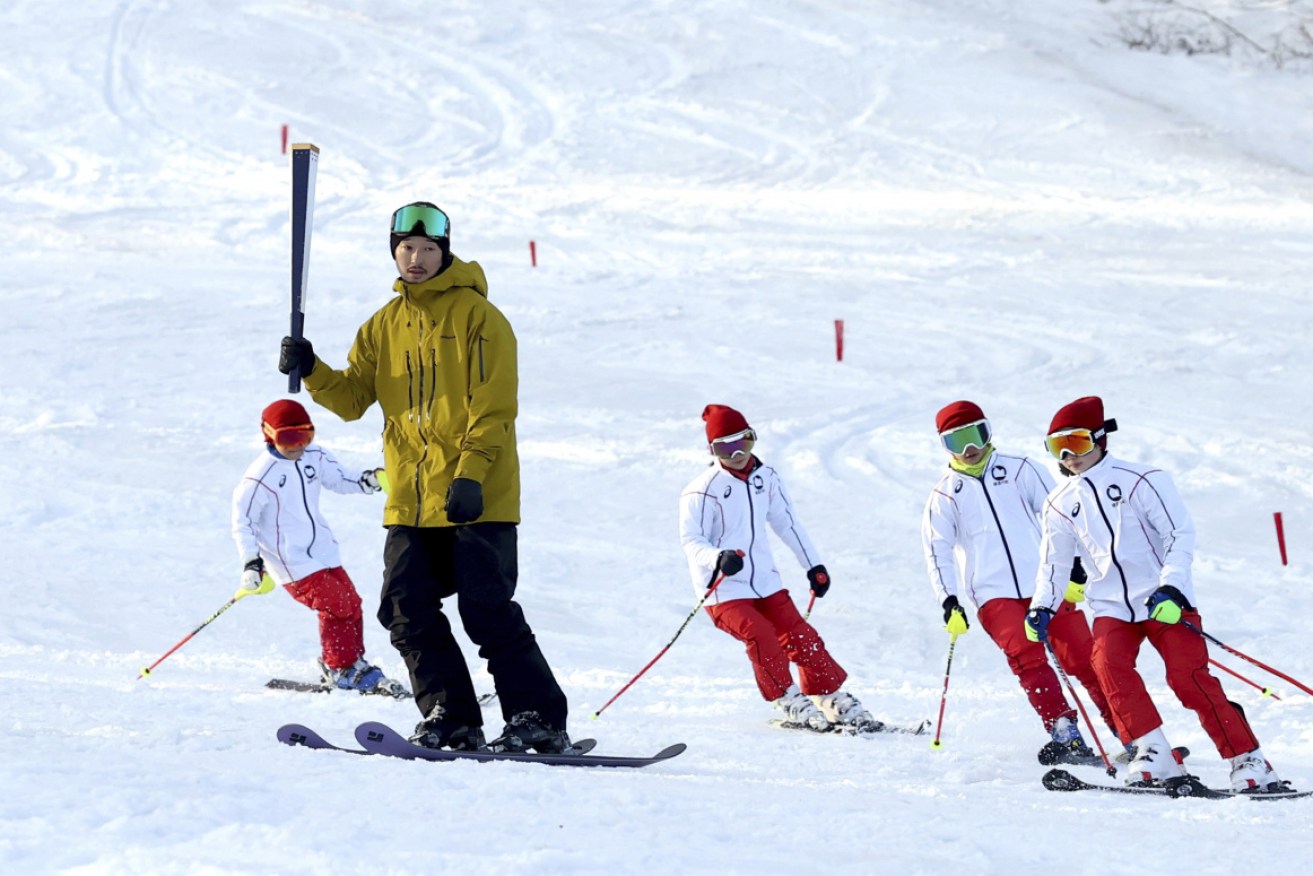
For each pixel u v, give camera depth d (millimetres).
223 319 65438
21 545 35438
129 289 71250
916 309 66188
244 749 14375
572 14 142875
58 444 45906
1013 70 122125
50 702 19406
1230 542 36781
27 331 62438
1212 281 69062
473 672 25641
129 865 9180
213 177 101562
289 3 146750
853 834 11781
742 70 125812
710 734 20703
